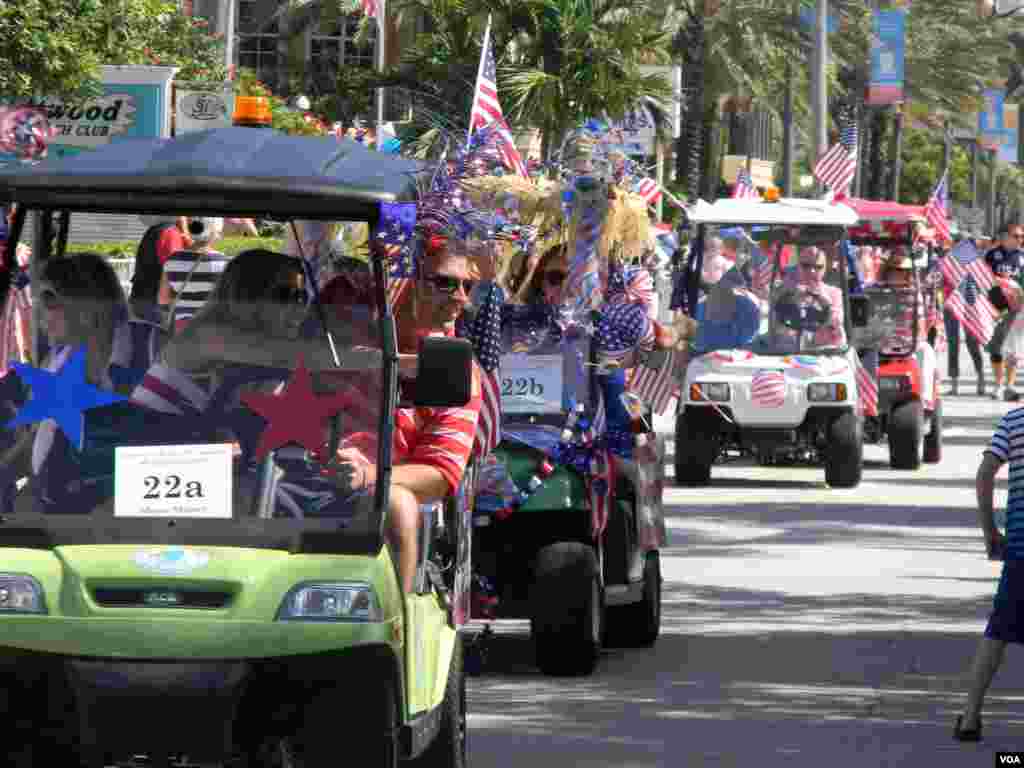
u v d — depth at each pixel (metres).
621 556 16.33
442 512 11.20
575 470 15.56
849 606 19.39
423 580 10.47
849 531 25.19
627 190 15.91
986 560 22.70
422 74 49.38
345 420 9.88
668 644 17.28
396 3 50.75
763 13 64.88
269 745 9.66
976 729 13.58
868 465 34.41
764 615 18.81
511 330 15.86
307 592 9.52
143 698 9.37
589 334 15.77
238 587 9.48
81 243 10.12
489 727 13.77
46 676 9.48
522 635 17.73
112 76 33.00
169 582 9.48
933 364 34.62
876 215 35.28
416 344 11.40
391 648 9.59
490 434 12.71
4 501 9.85
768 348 30.73
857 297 30.69
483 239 11.41
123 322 10.02
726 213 30.88
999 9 100.81
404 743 9.85
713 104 69.94
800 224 30.81
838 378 30.38
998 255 48.41
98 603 9.46
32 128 25.66
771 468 33.94
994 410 46.31
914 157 153.88
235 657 9.38
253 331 9.99
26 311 10.05
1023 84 115.06
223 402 9.92
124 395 9.95
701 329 30.83
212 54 46.06
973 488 30.77
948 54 87.12
